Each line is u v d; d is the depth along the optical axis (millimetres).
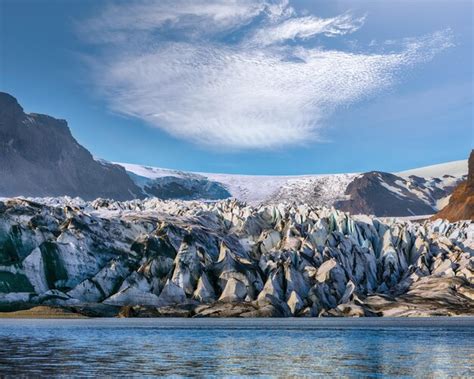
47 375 68500
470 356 89125
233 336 122625
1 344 101750
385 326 155375
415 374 71812
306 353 93250
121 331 133000
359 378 68750
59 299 196000
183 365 78375
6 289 197250
